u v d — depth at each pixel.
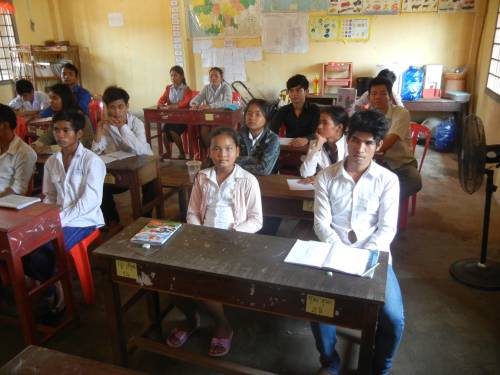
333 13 6.08
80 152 2.29
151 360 1.95
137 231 1.73
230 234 1.70
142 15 7.04
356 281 1.37
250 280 1.39
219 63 6.80
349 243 1.85
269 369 1.89
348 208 1.83
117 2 7.08
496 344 2.03
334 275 1.40
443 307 2.32
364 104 4.63
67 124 2.22
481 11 5.59
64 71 4.48
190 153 5.05
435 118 6.05
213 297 1.51
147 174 2.93
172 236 1.69
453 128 5.62
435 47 5.89
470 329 2.14
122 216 3.63
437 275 2.63
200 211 2.08
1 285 2.31
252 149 2.69
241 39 6.57
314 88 6.36
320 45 6.28
